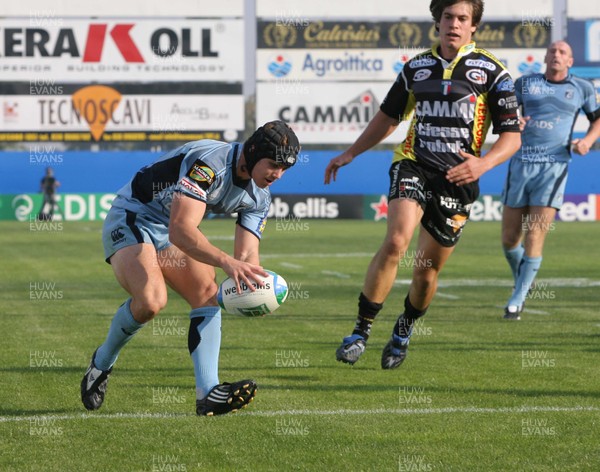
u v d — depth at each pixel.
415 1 117.31
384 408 20.03
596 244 75.12
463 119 24.39
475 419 18.98
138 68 116.00
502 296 42.84
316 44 117.31
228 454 16.44
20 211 113.25
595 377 23.45
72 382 23.08
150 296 18.80
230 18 116.50
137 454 16.45
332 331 32.00
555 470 15.34
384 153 115.25
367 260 61.69
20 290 45.28
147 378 23.55
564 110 36.19
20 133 115.06
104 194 114.56
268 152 17.56
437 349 28.02
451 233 24.75
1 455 16.42
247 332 31.72
